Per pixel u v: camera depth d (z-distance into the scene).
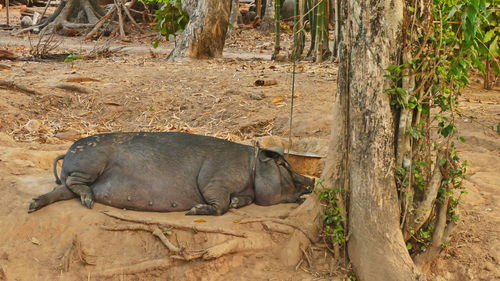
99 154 5.39
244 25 25.61
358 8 4.75
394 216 4.77
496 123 8.52
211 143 5.60
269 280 4.84
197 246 4.95
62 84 10.25
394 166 4.80
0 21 28.92
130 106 9.68
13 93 9.88
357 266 4.85
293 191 5.67
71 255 4.88
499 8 4.90
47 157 6.88
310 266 4.98
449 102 4.81
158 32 23.55
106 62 14.02
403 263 4.65
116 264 4.85
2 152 6.80
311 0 15.32
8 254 4.92
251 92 10.16
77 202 5.39
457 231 5.29
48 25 23.88
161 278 4.82
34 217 5.16
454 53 4.86
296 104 9.52
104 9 26.66
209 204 5.34
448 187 4.85
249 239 5.03
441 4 4.69
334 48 14.46
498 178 6.48
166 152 5.46
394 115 4.79
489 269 4.91
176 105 9.76
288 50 19.06
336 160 5.11
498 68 5.50
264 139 7.56
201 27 14.73
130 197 5.33
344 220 4.99
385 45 4.68
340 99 5.06
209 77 11.47
